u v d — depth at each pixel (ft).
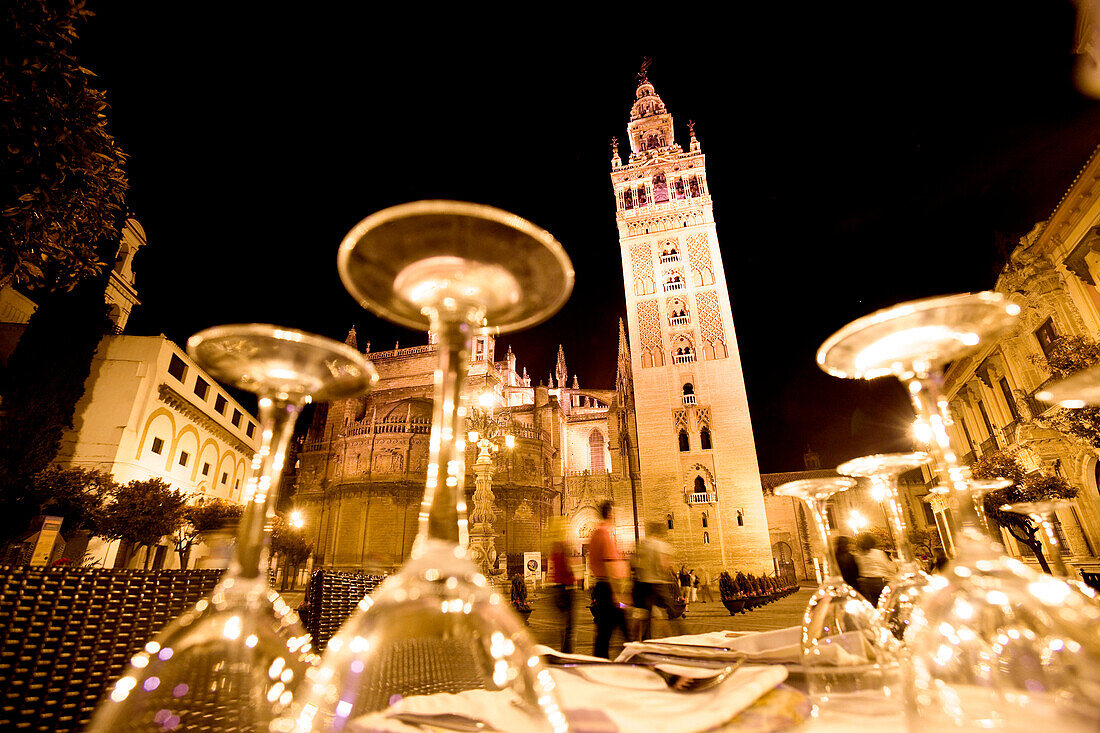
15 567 6.19
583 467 197.36
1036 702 4.13
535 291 6.23
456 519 5.39
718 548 112.37
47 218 19.47
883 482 10.66
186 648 5.64
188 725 4.75
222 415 116.37
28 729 5.74
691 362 130.31
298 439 204.64
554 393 205.36
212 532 91.86
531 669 5.08
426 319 6.61
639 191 156.56
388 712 5.41
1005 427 83.05
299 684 6.12
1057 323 64.85
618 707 5.16
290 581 145.18
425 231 5.21
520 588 51.78
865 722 4.90
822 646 6.68
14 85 17.02
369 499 163.02
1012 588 5.39
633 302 139.74
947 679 5.04
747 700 4.99
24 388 67.05
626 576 24.97
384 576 15.16
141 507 73.92
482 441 58.90
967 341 6.55
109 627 6.77
